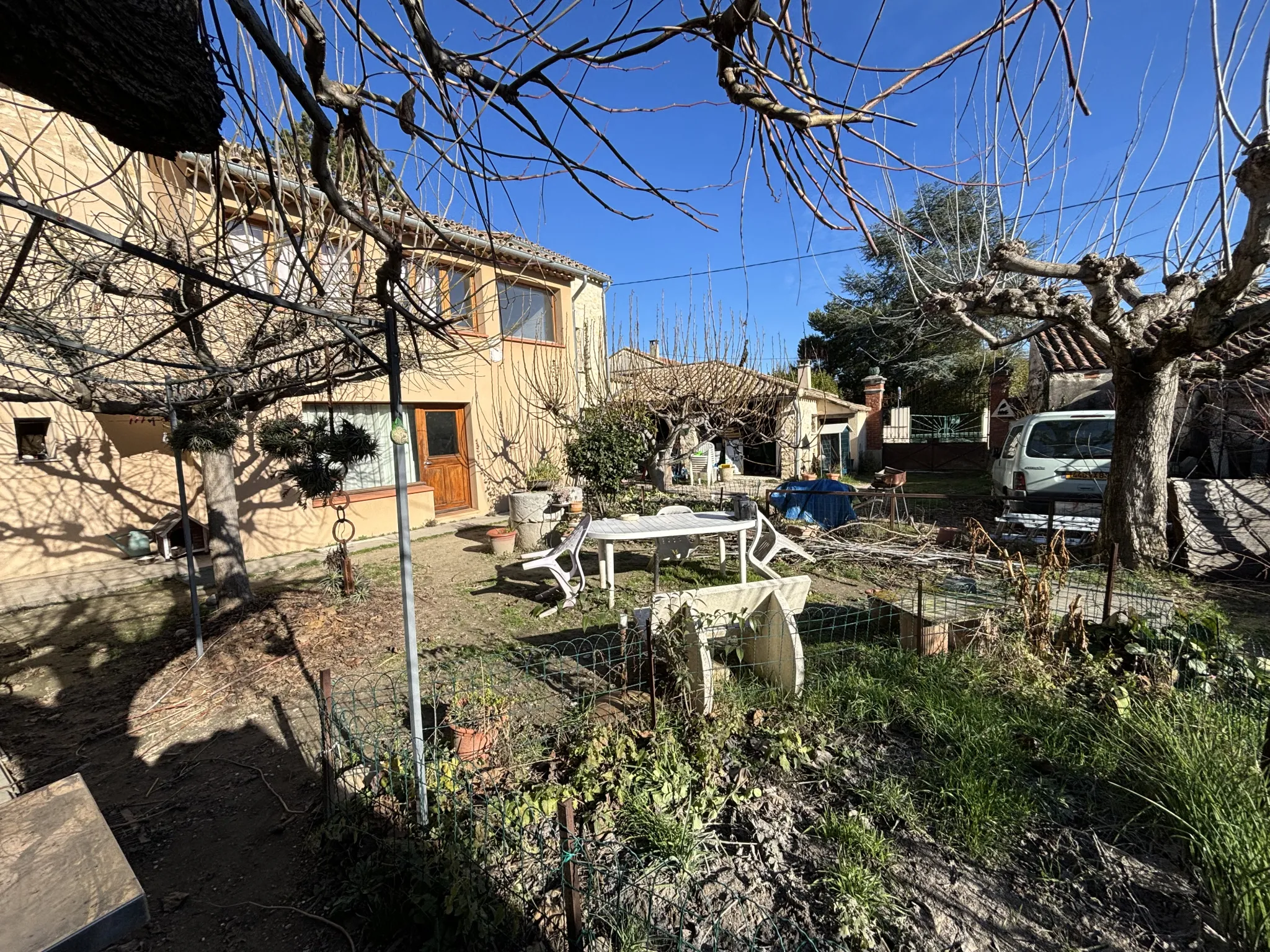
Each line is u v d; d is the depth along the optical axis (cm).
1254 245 389
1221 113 250
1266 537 630
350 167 278
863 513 1016
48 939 102
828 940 208
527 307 1188
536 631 529
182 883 251
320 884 247
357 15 139
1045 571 417
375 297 251
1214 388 795
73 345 293
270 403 542
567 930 203
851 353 2589
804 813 274
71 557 700
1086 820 262
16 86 107
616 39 138
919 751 318
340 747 300
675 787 281
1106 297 543
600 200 172
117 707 409
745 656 417
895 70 136
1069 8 131
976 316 569
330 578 659
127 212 344
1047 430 850
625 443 969
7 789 272
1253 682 342
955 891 229
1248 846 218
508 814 253
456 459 1099
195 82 123
